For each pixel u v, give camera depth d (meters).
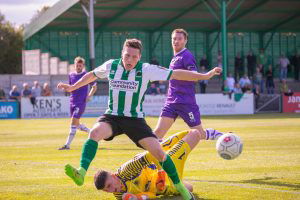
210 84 63.00
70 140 19.45
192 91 13.73
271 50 73.88
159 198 9.63
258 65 62.06
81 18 59.94
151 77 9.14
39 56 63.72
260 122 33.88
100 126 9.04
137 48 9.03
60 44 69.06
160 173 9.47
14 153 17.89
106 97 46.53
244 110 48.41
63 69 57.16
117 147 19.62
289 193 10.04
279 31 72.88
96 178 8.69
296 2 57.41
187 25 67.31
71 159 16.09
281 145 19.28
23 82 52.66
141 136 9.02
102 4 53.44
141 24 65.94
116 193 9.06
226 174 12.52
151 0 53.94
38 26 63.62
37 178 12.27
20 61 92.00
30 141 22.70
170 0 54.41
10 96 46.53
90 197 9.94
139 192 9.20
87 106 45.78
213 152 17.31
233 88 50.06
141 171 9.26
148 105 46.31
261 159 15.27
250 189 10.51
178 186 8.94
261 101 49.84
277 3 57.47
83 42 69.69
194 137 9.80
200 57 71.50
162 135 13.67
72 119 19.70
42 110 45.25
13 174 12.91
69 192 10.45
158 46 71.00
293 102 50.91
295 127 28.78
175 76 9.14
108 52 69.81
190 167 13.79
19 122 37.94
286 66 63.91
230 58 72.19
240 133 25.09
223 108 47.72
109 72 9.35
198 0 55.25
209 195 9.95
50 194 10.26
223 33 52.12
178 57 13.88
